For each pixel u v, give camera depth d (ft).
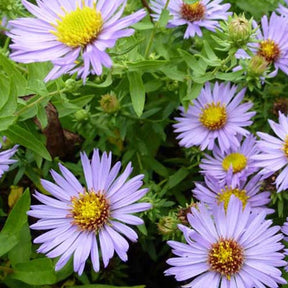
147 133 0.72
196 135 0.69
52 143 0.65
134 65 0.59
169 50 0.72
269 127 0.70
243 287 0.53
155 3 0.71
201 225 0.55
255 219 0.55
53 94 0.58
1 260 0.64
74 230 0.55
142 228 0.61
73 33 0.54
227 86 0.69
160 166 0.72
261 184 0.62
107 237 0.54
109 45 0.50
